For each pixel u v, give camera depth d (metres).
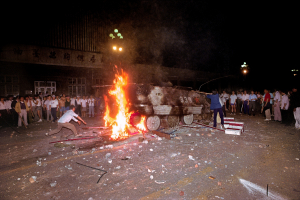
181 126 8.33
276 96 10.10
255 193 3.03
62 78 14.12
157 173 3.72
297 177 3.58
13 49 11.66
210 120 9.62
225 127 8.04
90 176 3.61
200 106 8.62
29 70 12.83
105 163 4.24
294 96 8.27
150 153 4.88
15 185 3.29
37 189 3.15
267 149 5.26
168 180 3.45
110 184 3.31
